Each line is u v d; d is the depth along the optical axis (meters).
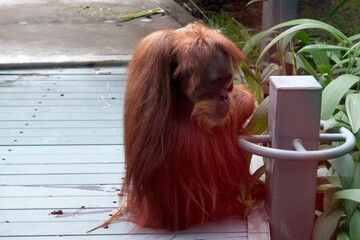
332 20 7.81
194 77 2.92
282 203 3.00
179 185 3.11
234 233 3.15
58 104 5.07
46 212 3.40
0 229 3.22
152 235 3.16
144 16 7.78
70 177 3.82
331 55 4.89
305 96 2.83
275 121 2.88
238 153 3.21
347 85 3.50
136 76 3.03
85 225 3.27
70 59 6.01
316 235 3.10
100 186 3.71
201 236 3.13
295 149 2.84
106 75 5.79
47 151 4.21
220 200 3.24
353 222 3.07
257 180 3.47
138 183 3.10
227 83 3.01
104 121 4.75
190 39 2.94
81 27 7.27
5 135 4.46
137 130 3.00
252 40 4.49
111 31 7.11
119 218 3.34
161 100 2.95
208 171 3.10
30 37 6.81
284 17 5.42
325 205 3.25
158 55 2.93
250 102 3.32
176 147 3.03
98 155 4.16
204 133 3.07
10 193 3.62
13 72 5.80
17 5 8.30
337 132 3.17
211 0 8.69
